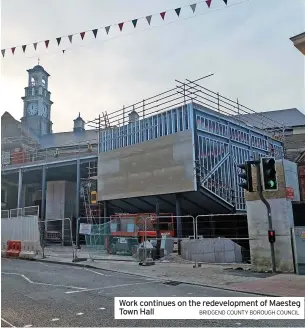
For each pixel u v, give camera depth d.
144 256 15.31
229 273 11.84
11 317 6.44
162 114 21.98
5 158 36.53
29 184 37.97
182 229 20.84
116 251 18.64
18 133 45.59
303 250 11.31
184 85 21.59
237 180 22.56
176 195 20.59
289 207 12.12
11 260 17.92
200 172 19.89
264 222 12.34
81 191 32.03
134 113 25.08
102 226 19.72
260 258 12.28
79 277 11.48
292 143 34.94
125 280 10.84
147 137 22.59
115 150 24.41
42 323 6.06
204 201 21.00
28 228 19.70
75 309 7.02
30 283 10.21
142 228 19.33
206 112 21.36
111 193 24.17
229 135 22.89
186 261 15.21
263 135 26.78
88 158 27.92
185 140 20.27
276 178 11.41
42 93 71.56
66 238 29.05
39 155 40.00
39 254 18.55
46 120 71.12
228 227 21.02
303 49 14.79
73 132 56.62
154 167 21.67
